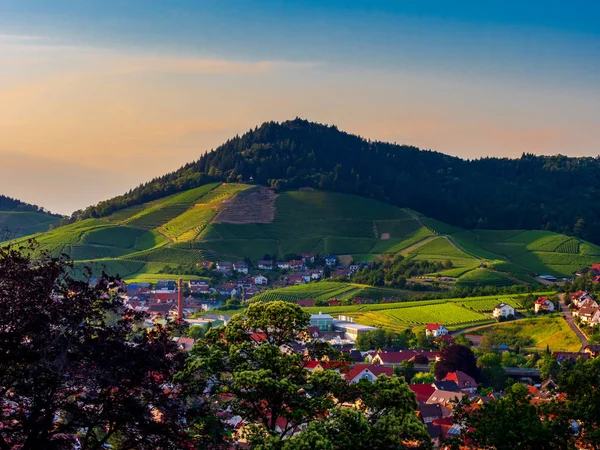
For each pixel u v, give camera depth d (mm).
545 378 159250
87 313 45531
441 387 149000
